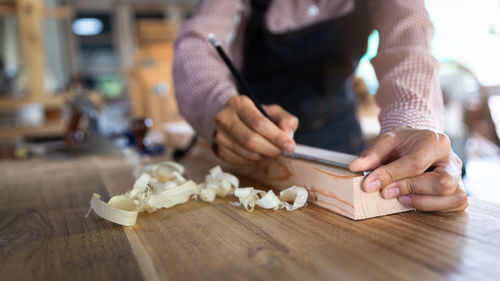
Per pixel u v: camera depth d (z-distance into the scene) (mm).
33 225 575
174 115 2326
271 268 381
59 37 5938
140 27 2281
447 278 344
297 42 1014
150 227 535
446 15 2760
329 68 1052
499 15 2633
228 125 702
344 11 1012
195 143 1181
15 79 2406
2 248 479
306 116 1091
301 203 588
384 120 645
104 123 1489
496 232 451
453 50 2773
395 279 346
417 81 660
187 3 6645
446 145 531
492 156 2717
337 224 509
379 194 530
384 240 443
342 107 1126
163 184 682
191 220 559
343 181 539
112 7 6402
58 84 5520
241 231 500
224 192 681
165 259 419
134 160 1151
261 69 1091
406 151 549
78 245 478
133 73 2422
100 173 995
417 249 412
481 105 1881
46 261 431
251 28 1054
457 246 415
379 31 831
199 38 909
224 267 389
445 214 527
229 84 807
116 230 530
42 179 958
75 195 767
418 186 521
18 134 2072
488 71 2602
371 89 2119
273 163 716
